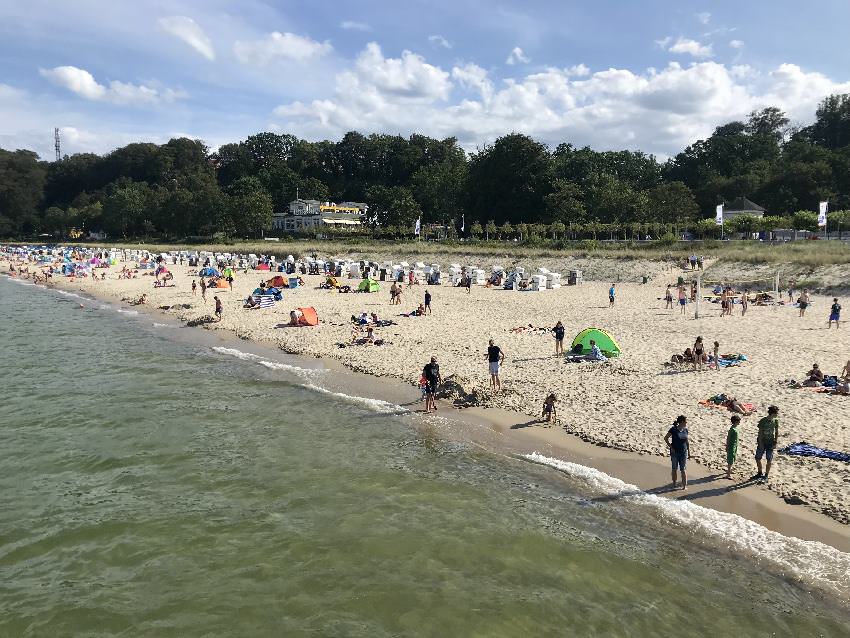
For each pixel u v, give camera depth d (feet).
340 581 32.86
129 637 28.91
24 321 123.44
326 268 206.18
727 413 52.60
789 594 29.76
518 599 30.78
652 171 396.16
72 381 73.41
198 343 96.84
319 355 84.12
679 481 41.04
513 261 205.05
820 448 43.91
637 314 108.78
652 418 52.42
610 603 30.09
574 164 357.20
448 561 34.30
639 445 47.21
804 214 207.21
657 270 168.04
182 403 64.08
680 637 27.48
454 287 160.66
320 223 401.90
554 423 53.42
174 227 424.05
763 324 94.58
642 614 29.17
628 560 33.45
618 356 74.64
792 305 114.01
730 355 71.67
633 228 236.43
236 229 393.29
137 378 74.49
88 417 59.93
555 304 125.18
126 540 37.37
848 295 120.37
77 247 413.59
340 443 52.13
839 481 38.99
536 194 300.81
